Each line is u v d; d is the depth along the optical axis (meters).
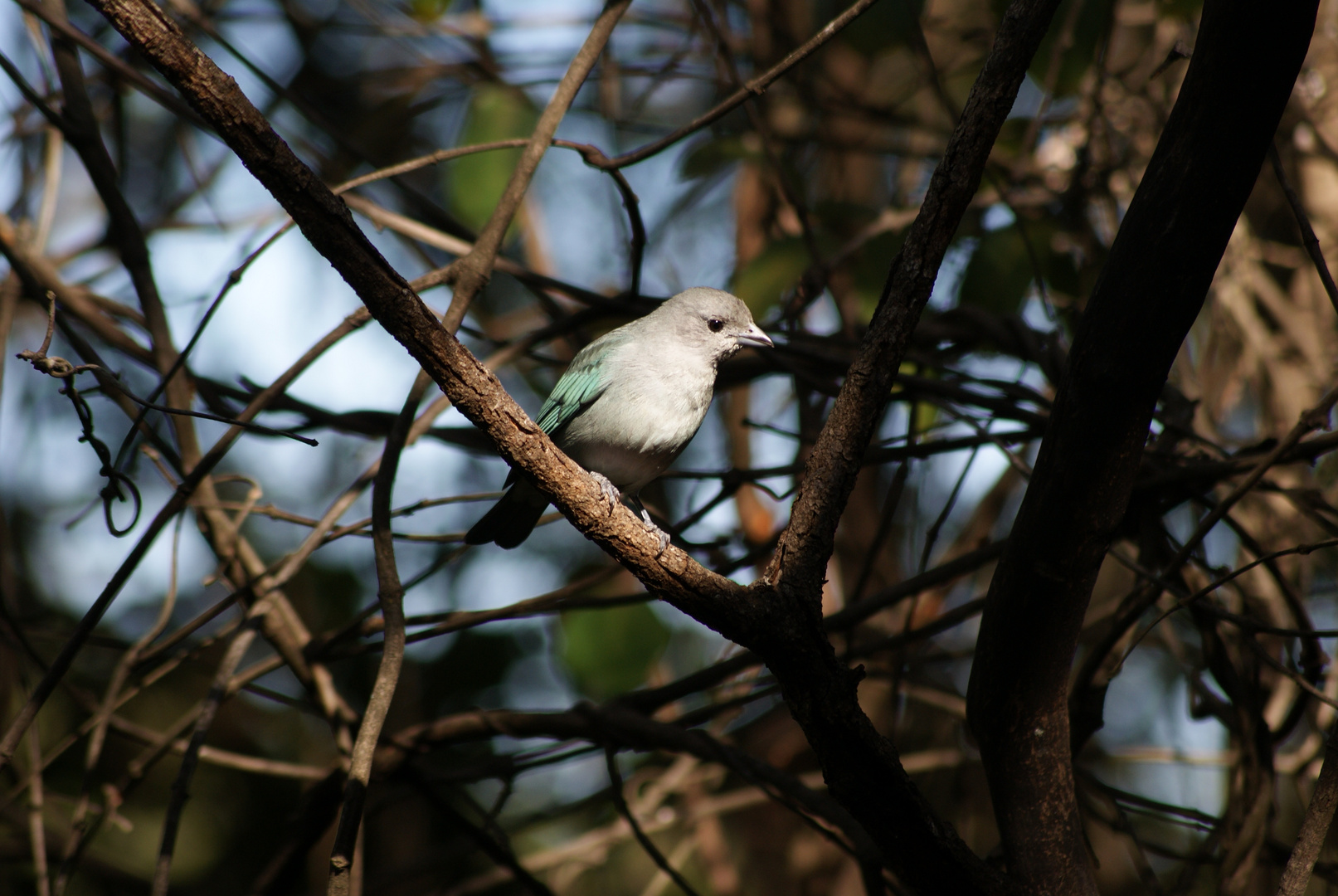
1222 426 12.16
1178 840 13.26
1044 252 10.85
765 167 12.69
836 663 5.89
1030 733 6.31
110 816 8.66
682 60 13.92
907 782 5.81
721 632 6.04
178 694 13.67
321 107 13.54
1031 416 9.59
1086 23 10.60
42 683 7.46
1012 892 5.96
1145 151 11.36
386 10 13.91
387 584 7.48
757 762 9.01
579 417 10.31
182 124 12.17
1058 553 5.94
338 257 5.24
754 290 11.27
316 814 9.78
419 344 5.48
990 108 5.77
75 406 6.97
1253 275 11.38
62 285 10.30
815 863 12.72
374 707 6.83
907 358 10.26
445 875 13.55
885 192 15.42
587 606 9.92
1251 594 10.58
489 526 9.98
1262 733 8.38
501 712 9.86
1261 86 5.18
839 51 13.88
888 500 9.97
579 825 14.14
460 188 11.48
